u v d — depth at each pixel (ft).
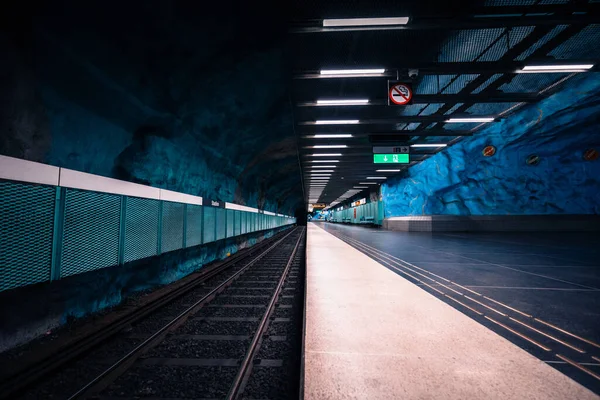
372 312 12.39
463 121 41.22
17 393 7.57
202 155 28.25
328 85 28.09
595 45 24.39
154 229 19.81
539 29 21.85
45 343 10.71
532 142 56.49
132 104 16.33
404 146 45.21
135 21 12.65
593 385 7.16
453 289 16.97
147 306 15.21
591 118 47.06
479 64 24.79
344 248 39.24
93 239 14.11
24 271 10.52
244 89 23.35
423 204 77.41
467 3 17.98
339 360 8.26
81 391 7.45
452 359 8.30
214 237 32.30
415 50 23.08
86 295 13.94
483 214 66.74
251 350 9.67
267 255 40.47
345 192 143.43
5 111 10.03
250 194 55.93
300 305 16.26
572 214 60.70
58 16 10.28
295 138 43.68
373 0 17.43
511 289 16.96
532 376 7.40
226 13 15.06
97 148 15.21
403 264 25.81
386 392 6.73
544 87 34.19
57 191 11.99
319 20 18.51
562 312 12.89
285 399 7.35
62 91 12.34
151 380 8.39
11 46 9.84
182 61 16.65
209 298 17.26
